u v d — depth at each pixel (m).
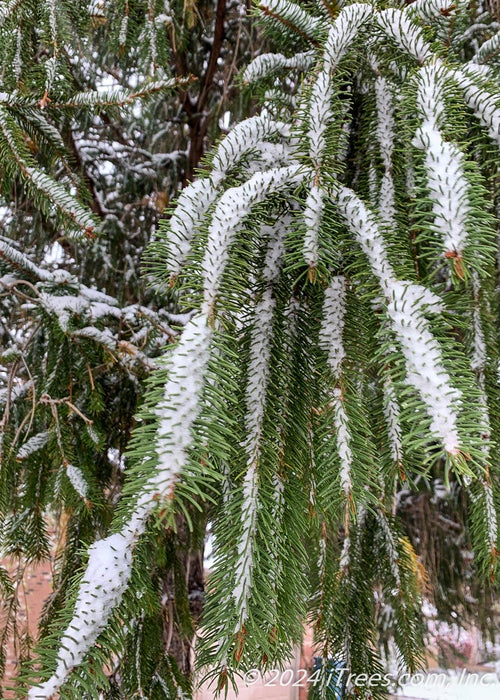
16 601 0.92
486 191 0.28
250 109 1.30
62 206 0.56
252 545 0.30
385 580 0.82
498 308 0.66
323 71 0.38
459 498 1.48
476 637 1.67
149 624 0.84
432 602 1.50
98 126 1.41
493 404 0.47
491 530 0.46
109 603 0.27
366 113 0.45
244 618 0.28
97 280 1.40
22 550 0.80
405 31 0.39
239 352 0.37
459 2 0.44
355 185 0.47
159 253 0.33
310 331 0.40
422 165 0.31
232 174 0.38
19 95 0.62
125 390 0.96
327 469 0.34
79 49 0.79
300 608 0.35
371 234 0.33
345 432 0.35
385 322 0.30
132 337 0.91
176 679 0.81
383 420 0.39
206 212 0.34
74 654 0.25
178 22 1.16
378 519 0.84
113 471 1.00
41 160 0.93
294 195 0.34
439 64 0.36
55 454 0.74
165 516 0.23
